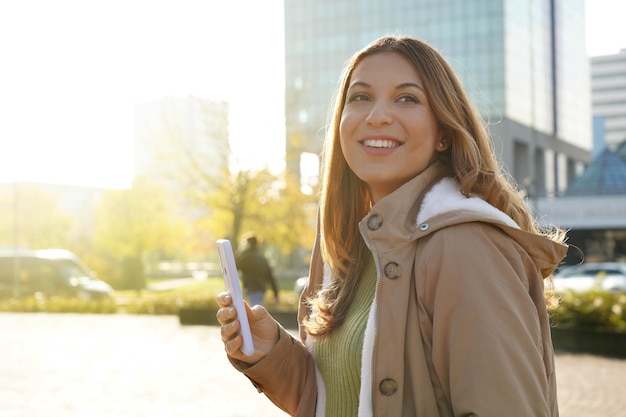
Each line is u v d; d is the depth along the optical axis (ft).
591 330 40.22
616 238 173.78
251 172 98.63
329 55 251.80
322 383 6.10
